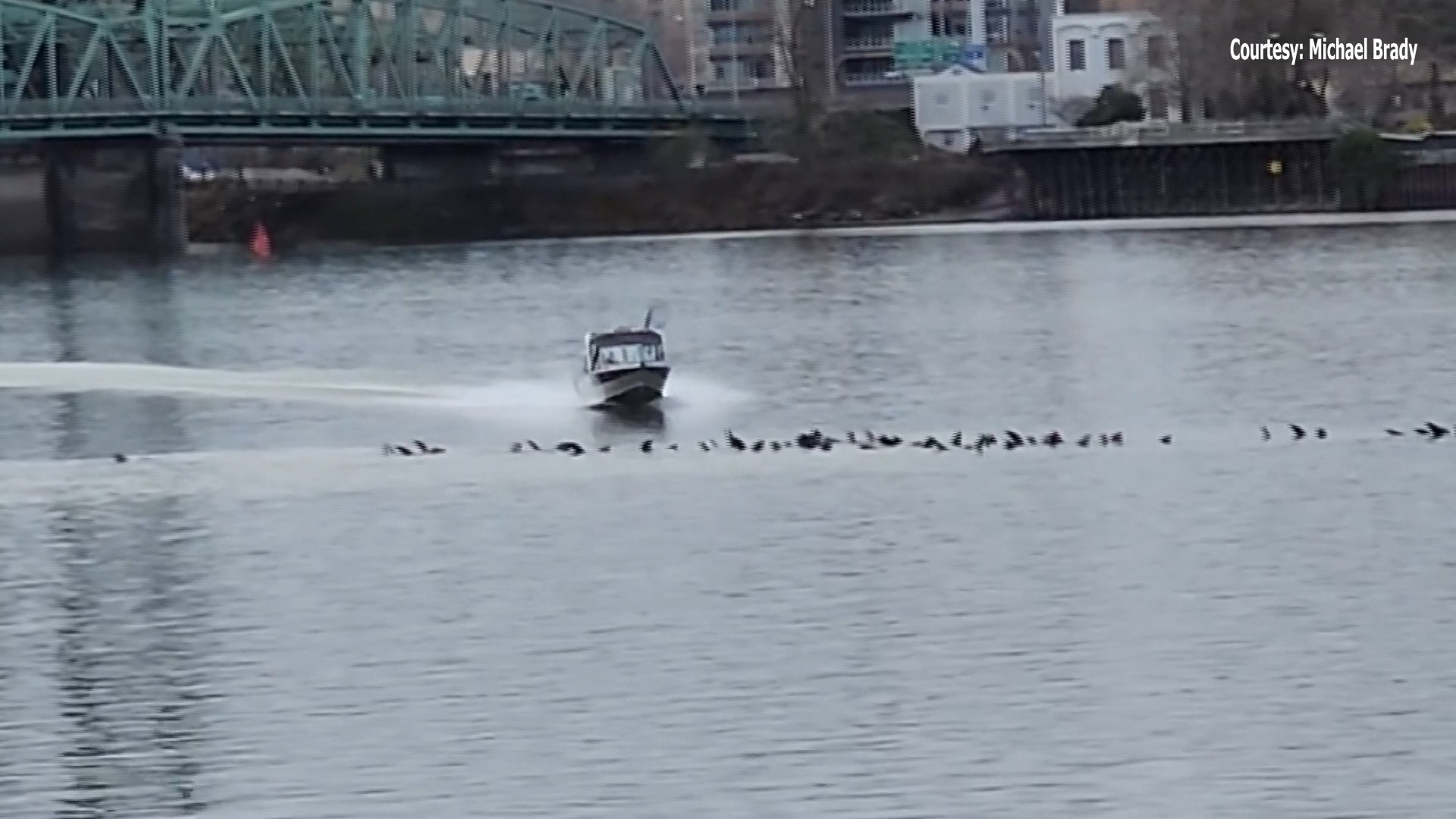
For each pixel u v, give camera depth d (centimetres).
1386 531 6291
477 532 6556
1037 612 5547
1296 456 7419
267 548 6444
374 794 4528
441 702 5009
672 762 4625
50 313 12750
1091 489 6944
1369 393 8812
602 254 15775
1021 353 10175
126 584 6103
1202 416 8375
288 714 4969
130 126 16112
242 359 10550
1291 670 5041
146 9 16412
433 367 10144
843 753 4644
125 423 8688
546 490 7112
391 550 6375
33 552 6481
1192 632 5347
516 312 12331
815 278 13688
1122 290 12412
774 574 5978
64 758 4775
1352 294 11838
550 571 6081
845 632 5425
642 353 8869
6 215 16838
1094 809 4356
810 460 7506
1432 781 4431
